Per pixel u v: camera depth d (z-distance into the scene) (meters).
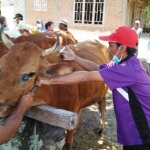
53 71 2.21
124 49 2.34
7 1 21.44
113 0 18.75
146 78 2.36
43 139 2.38
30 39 3.66
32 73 2.15
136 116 2.36
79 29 19.98
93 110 5.57
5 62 2.11
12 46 2.29
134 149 2.48
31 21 20.98
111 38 2.36
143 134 2.37
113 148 4.10
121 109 2.39
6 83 2.06
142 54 12.05
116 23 19.05
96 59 3.96
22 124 2.42
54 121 2.20
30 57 2.16
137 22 10.55
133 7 22.64
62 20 7.50
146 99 2.35
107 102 6.12
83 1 19.44
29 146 2.45
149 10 8.06
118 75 2.22
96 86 3.70
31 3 20.62
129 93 2.33
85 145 4.14
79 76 2.22
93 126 4.80
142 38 18.45
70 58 2.76
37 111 2.29
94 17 19.53
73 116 2.15
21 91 2.12
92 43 4.55
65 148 3.36
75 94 3.12
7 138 1.83
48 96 2.66
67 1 19.75
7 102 2.10
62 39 4.57
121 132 2.48
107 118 5.22
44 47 3.67
